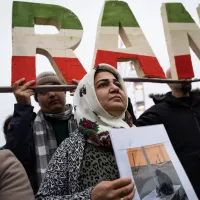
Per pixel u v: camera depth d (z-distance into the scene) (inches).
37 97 72.3
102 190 29.6
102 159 37.2
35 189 53.9
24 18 60.0
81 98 43.4
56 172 35.9
